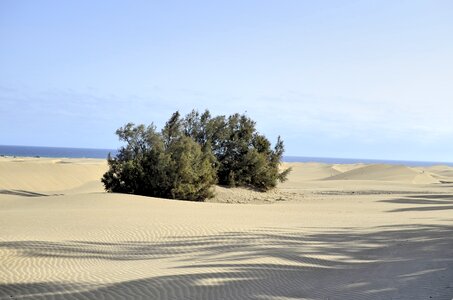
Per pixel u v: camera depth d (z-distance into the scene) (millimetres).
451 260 12891
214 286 9625
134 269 11062
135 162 35188
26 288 9094
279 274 10977
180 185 34625
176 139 37250
